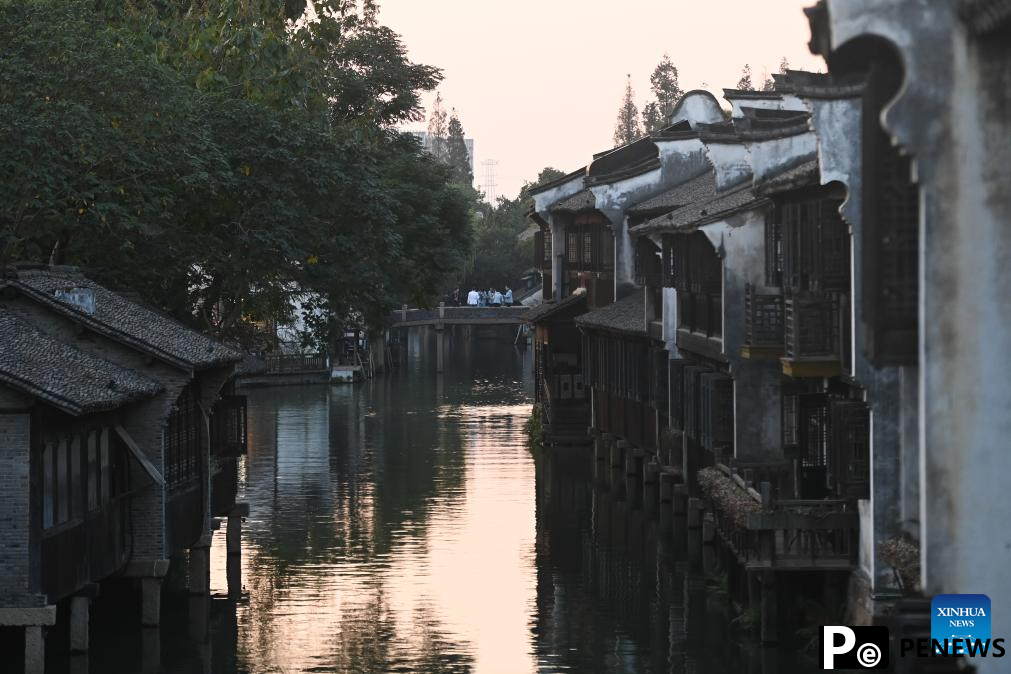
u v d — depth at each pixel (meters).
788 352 25.34
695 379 34.66
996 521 14.73
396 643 27.53
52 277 29.41
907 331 15.75
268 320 62.84
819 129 22.39
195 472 30.25
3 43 32.03
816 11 15.83
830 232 24.08
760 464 30.97
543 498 44.47
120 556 26.95
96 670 25.31
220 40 44.06
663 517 40.34
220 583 32.78
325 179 41.72
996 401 14.69
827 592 25.58
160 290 41.34
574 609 30.22
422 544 37.22
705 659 26.08
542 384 60.94
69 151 32.34
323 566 34.59
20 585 22.52
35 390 22.20
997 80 14.55
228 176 37.88
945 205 14.62
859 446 23.67
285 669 25.67
